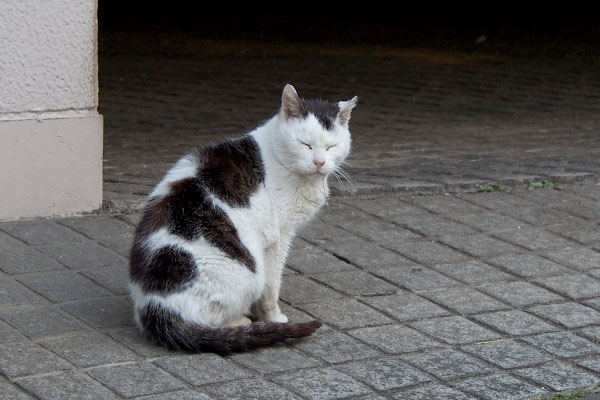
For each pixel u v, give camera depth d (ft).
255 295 18.42
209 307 17.67
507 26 76.48
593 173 31.94
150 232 17.84
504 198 29.30
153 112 44.09
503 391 16.60
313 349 18.17
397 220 26.63
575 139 40.04
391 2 85.40
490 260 23.88
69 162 24.88
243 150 18.80
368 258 23.59
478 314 20.35
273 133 18.92
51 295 20.04
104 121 41.55
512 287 22.06
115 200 26.05
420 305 20.74
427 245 24.77
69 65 24.26
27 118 24.03
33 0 23.39
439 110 46.50
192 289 17.43
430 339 18.92
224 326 18.31
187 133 39.40
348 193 28.37
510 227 26.61
